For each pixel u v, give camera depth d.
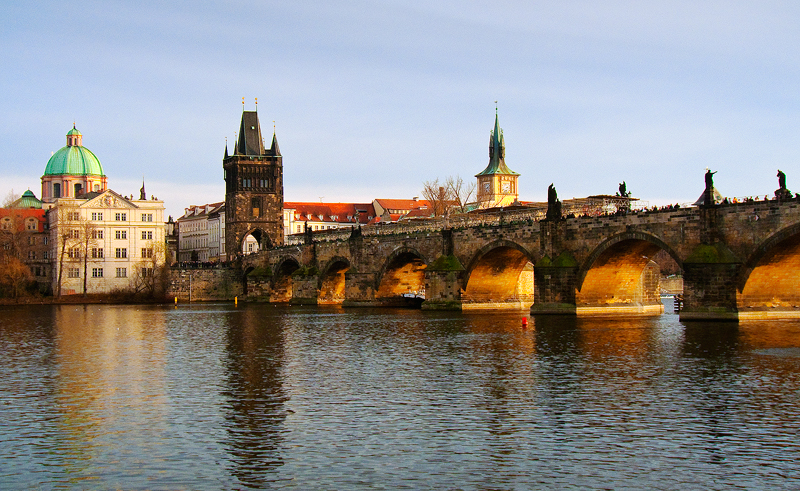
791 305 97.81
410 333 92.12
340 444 40.09
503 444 39.88
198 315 141.12
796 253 91.19
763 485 34.00
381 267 161.38
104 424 44.47
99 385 56.38
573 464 36.75
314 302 186.12
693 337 79.88
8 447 40.06
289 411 47.22
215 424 44.25
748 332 82.81
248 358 70.56
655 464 36.69
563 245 117.19
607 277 117.06
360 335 91.00
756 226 91.81
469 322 107.62
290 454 38.53
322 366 64.75
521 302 142.25
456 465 36.72
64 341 87.75
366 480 34.84
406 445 39.81
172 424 44.34
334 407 48.19
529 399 49.94
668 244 101.88
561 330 91.62
